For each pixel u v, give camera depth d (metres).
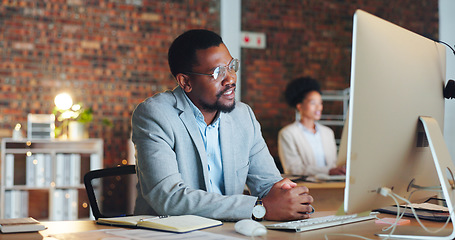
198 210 1.60
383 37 1.24
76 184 5.79
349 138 1.17
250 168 2.07
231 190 1.95
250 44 7.05
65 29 6.37
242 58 7.05
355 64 1.15
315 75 7.37
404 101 1.31
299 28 7.31
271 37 7.18
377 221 1.55
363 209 1.23
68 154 5.81
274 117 7.15
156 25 6.71
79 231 1.43
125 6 6.59
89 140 5.88
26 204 5.73
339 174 3.80
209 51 1.87
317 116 4.88
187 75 1.89
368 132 1.20
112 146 6.53
